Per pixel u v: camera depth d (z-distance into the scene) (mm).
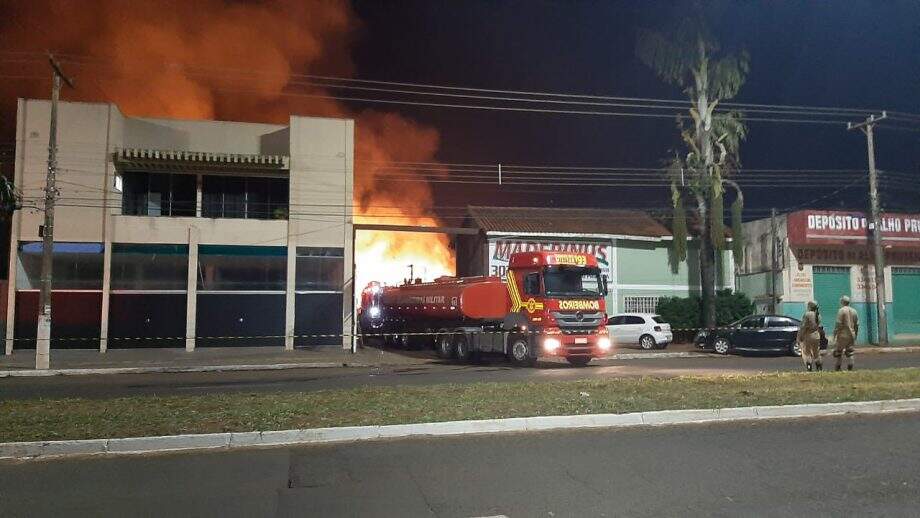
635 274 34469
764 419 10148
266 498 6406
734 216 33312
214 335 27781
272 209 29250
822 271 34094
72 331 26609
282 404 10914
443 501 6266
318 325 28562
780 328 25516
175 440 8523
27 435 8625
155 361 23672
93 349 26703
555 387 12844
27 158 26625
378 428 9094
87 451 8273
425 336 28141
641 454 7965
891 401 10883
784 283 33406
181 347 27531
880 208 34156
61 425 9234
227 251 28078
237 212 29000
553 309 20656
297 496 6465
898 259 35281
